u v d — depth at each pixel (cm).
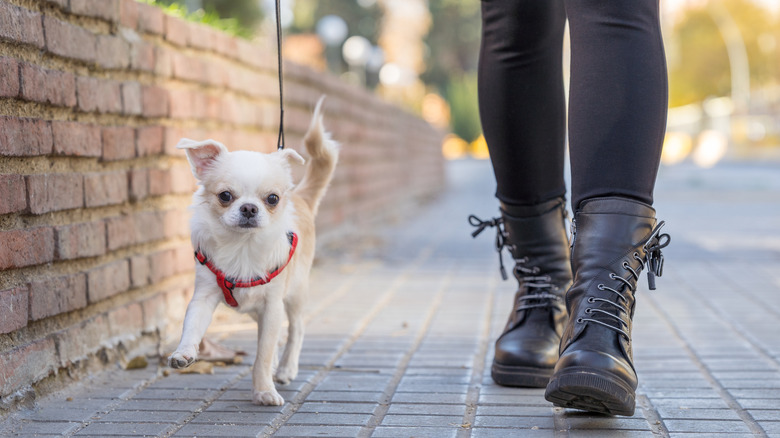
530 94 276
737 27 6338
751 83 6475
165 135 386
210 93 456
